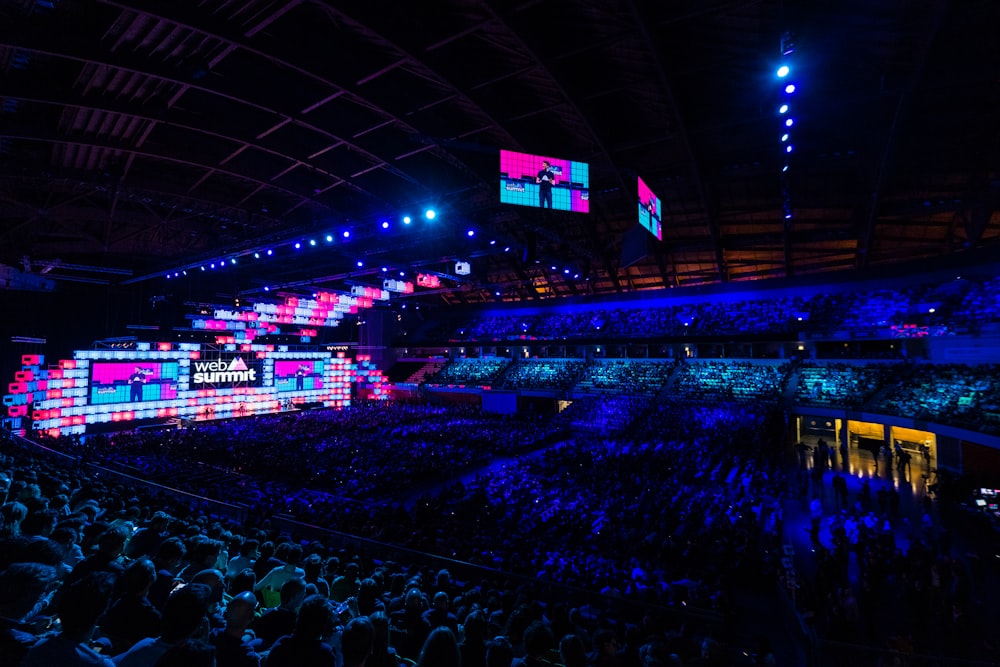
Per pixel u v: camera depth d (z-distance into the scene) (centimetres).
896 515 2070
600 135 2359
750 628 1340
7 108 1959
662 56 1817
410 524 2017
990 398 2522
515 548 1708
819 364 4062
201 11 1518
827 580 1445
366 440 3766
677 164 2752
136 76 1850
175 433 3931
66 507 724
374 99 2038
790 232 3569
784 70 1850
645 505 2111
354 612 642
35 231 3183
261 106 2055
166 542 500
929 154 2520
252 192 2969
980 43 1736
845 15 1666
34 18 1500
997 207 2773
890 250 3884
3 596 287
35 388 4066
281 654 318
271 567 716
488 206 3098
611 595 1176
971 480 2222
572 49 1816
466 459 3369
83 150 2375
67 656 282
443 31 1817
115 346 4700
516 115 2223
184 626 291
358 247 4409
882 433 3619
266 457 3247
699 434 3453
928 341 3378
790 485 2628
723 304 4900
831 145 2495
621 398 4772
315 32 1819
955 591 1294
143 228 3553
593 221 3897
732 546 1697
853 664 952
